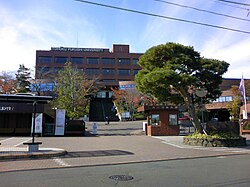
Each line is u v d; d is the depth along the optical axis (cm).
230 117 4747
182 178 779
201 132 1845
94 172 876
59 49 8338
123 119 5062
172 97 1830
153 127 2545
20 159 1134
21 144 1662
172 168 954
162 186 683
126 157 1219
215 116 5238
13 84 4181
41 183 716
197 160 1162
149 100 4412
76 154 1291
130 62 8456
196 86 1844
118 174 841
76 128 2573
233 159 1186
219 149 1552
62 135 2480
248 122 2872
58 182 729
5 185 694
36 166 984
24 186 682
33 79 4297
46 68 7394
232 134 1798
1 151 1256
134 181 741
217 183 714
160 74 1580
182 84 1678
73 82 3306
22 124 2556
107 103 6366
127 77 8306
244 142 1756
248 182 726
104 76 8200
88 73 8088
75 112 3100
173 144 1805
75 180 754
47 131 2478
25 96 1834
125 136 2458
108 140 2025
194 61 1802
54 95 3844
